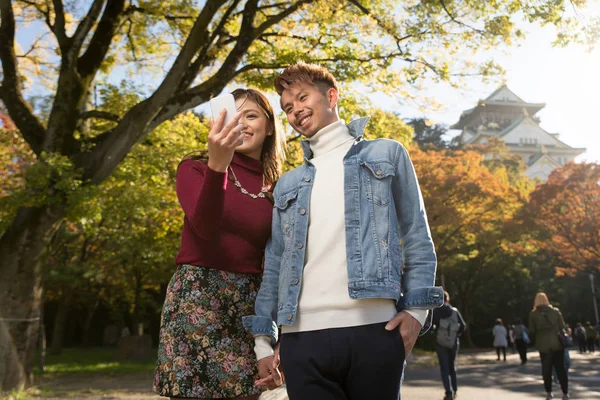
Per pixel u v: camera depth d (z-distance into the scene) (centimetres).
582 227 3070
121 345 2208
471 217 3148
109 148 1030
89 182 1025
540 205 3162
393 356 173
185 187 226
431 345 3234
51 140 1079
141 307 3092
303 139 216
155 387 219
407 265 189
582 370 1725
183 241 227
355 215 189
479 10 1037
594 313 4541
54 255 2158
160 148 1290
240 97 250
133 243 1827
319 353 177
